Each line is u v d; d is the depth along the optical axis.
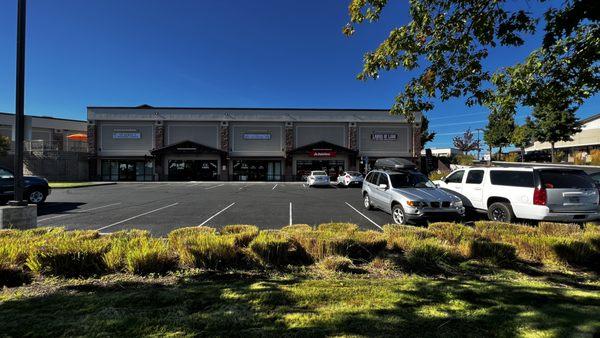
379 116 39.97
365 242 4.97
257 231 5.75
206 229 5.84
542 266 4.87
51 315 3.05
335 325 2.89
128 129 38.47
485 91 5.68
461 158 40.44
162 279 4.18
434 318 3.05
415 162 39.75
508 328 2.87
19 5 7.10
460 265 4.77
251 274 4.41
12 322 2.89
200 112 39.03
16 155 7.23
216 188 25.31
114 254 4.36
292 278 4.26
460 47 5.30
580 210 7.86
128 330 2.77
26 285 3.92
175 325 2.87
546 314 3.15
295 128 39.78
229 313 3.12
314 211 12.09
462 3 5.02
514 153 44.84
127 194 19.39
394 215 9.77
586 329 2.85
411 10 5.17
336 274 4.45
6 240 4.79
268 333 2.75
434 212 8.73
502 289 3.83
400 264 4.71
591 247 4.78
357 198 17.16
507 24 4.57
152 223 9.44
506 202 8.79
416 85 5.85
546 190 7.92
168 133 38.94
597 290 3.99
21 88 7.27
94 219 10.10
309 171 39.16
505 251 4.86
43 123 45.25
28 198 13.81
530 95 5.42
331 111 39.84
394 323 2.95
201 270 4.50
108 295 3.58
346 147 39.88
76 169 36.38
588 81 4.79
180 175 38.38
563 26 3.44
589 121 41.94
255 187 26.66
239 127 39.38
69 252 4.21
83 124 49.53
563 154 38.47
